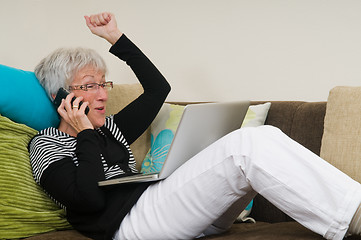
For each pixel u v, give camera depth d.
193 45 3.02
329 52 2.57
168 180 1.74
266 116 2.33
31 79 2.02
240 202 1.82
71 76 2.02
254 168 1.52
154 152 2.35
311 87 2.63
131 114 2.24
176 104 2.68
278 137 1.53
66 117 1.96
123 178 1.75
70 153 1.90
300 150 1.49
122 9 3.26
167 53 3.11
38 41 3.13
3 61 3.00
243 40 2.85
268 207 2.19
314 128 2.14
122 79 3.23
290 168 1.48
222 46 2.92
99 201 1.76
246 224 2.11
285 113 2.27
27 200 1.81
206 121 1.75
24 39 3.08
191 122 1.67
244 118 2.22
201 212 1.67
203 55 2.99
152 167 2.32
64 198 1.79
